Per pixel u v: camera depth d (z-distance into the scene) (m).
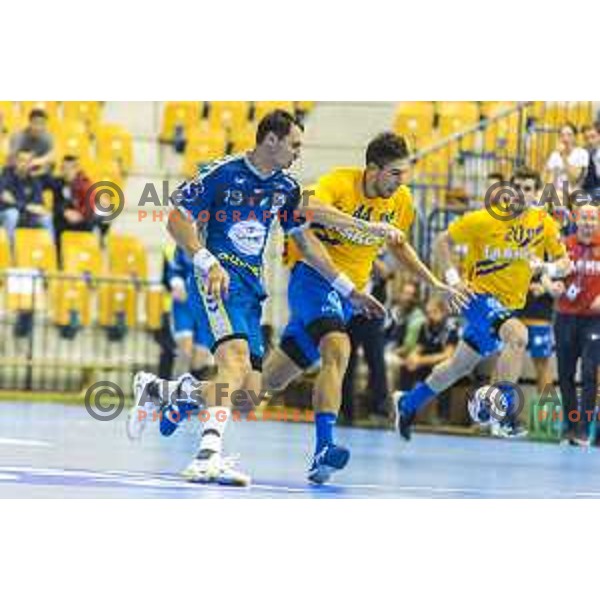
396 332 40.03
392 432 37.03
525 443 35.00
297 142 19.81
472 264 28.92
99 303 46.44
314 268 21.19
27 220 46.69
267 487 19.86
